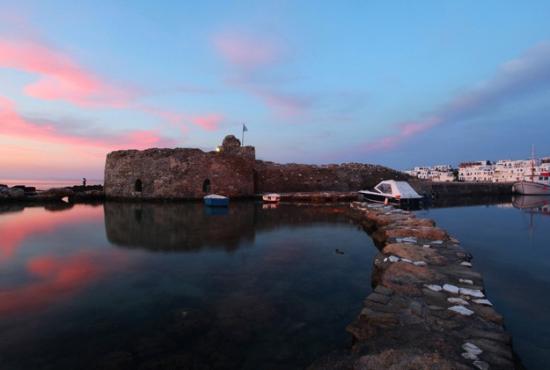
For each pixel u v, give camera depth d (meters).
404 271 6.02
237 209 20.73
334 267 8.56
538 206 27.92
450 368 3.02
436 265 6.46
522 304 6.23
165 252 10.03
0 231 13.42
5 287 7.07
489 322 4.13
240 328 5.21
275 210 20.25
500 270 8.51
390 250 7.73
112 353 4.50
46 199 25.23
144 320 5.50
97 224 15.02
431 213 22.41
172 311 5.86
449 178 83.06
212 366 4.20
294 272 8.13
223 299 6.41
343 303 6.20
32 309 5.95
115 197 27.08
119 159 27.00
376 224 13.27
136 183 26.61
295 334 5.02
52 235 12.57
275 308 5.98
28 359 4.36
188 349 4.61
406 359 3.20
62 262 8.97
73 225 14.74
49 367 4.18
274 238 12.05
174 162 25.70
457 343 3.60
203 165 26.58
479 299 4.82
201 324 5.34
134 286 7.14
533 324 5.38
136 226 14.47
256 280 7.53
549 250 10.88
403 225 11.39
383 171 38.50
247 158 32.44
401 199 22.22
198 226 14.45
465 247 11.37
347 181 36.75
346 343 4.73
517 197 41.28
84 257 9.48
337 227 14.41
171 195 25.61
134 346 4.68
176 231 13.29
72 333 5.06
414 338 3.74
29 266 8.60
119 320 5.50
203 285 7.20
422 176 96.06
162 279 7.60
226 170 27.75
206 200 22.05
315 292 6.78
